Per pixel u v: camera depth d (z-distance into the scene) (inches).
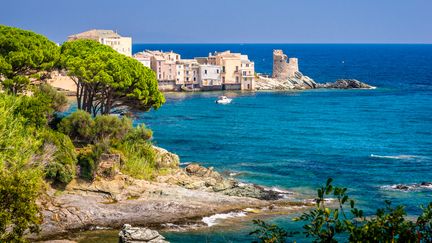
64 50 3937.0
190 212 2536.9
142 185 2783.0
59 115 3277.6
